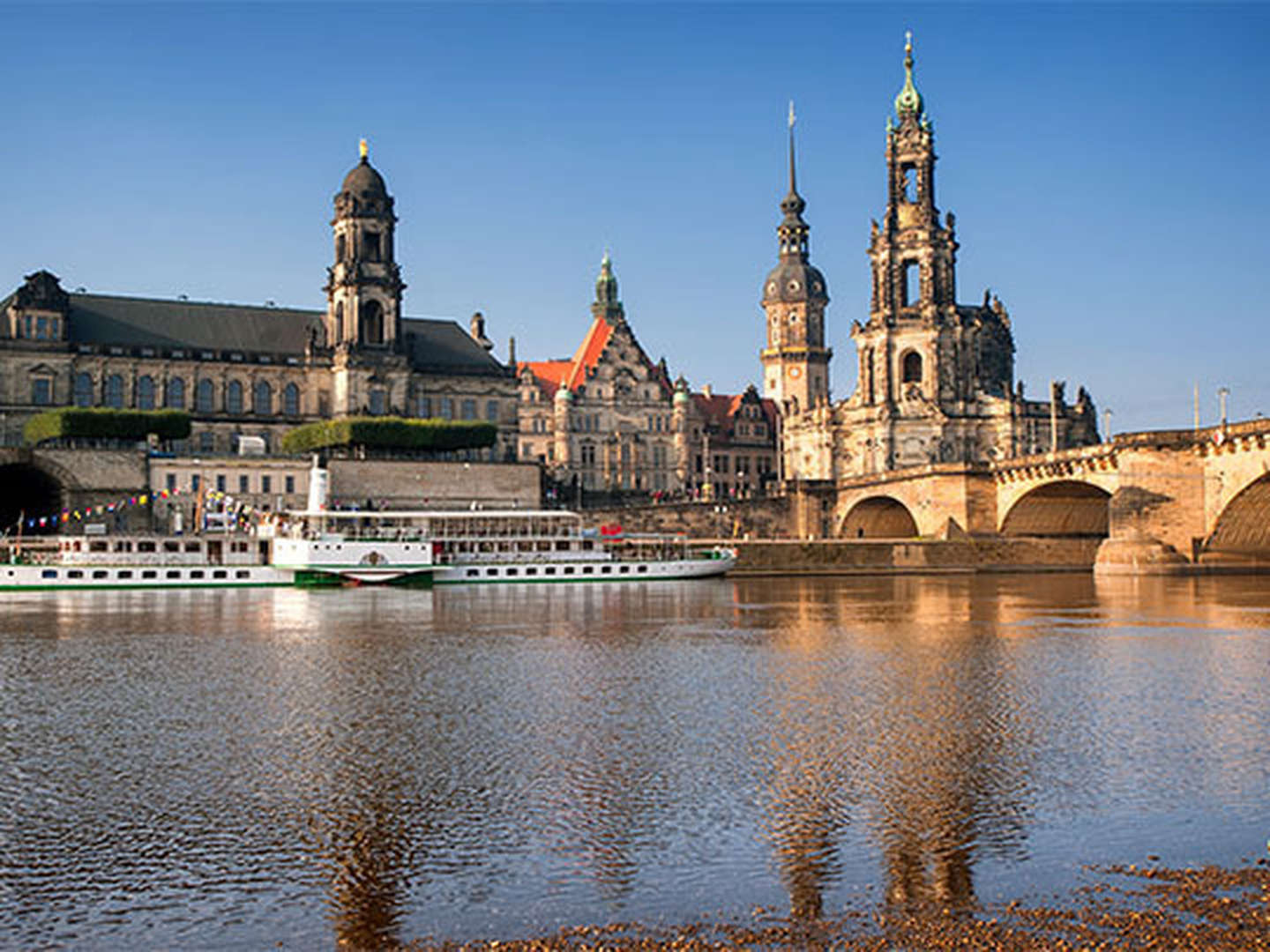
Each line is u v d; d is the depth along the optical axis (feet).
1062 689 146.72
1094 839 85.46
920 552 459.32
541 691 147.43
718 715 130.62
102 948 68.90
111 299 520.42
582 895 76.23
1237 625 224.74
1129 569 386.93
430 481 482.69
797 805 94.68
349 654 184.14
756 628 223.10
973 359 623.36
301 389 531.09
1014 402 612.29
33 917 73.36
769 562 442.91
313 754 112.78
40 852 84.79
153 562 342.85
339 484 469.16
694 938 69.56
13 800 97.30
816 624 231.71
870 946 68.18
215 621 237.66
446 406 556.10
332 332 537.24
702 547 437.17
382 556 353.92
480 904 74.84
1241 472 364.79
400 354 534.78
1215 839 85.20
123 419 443.32
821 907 73.77
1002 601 291.99
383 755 112.27
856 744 115.55
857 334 639.35
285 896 76.54
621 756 111.04
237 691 148.25
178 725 126.72
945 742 116.06
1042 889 75.92
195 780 103.30
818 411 652.07
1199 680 154.30
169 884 78.64
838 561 451.53
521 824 90.43
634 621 237.86
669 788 99.86
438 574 362.53
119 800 97.40
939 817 90.94
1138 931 69.26
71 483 429.79
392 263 538.88
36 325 485.56
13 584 326.03
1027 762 107.55
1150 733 119.96
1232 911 71.97
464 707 136.46
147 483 440.45
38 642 200.64
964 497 488.02
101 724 127.34
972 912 72.54
